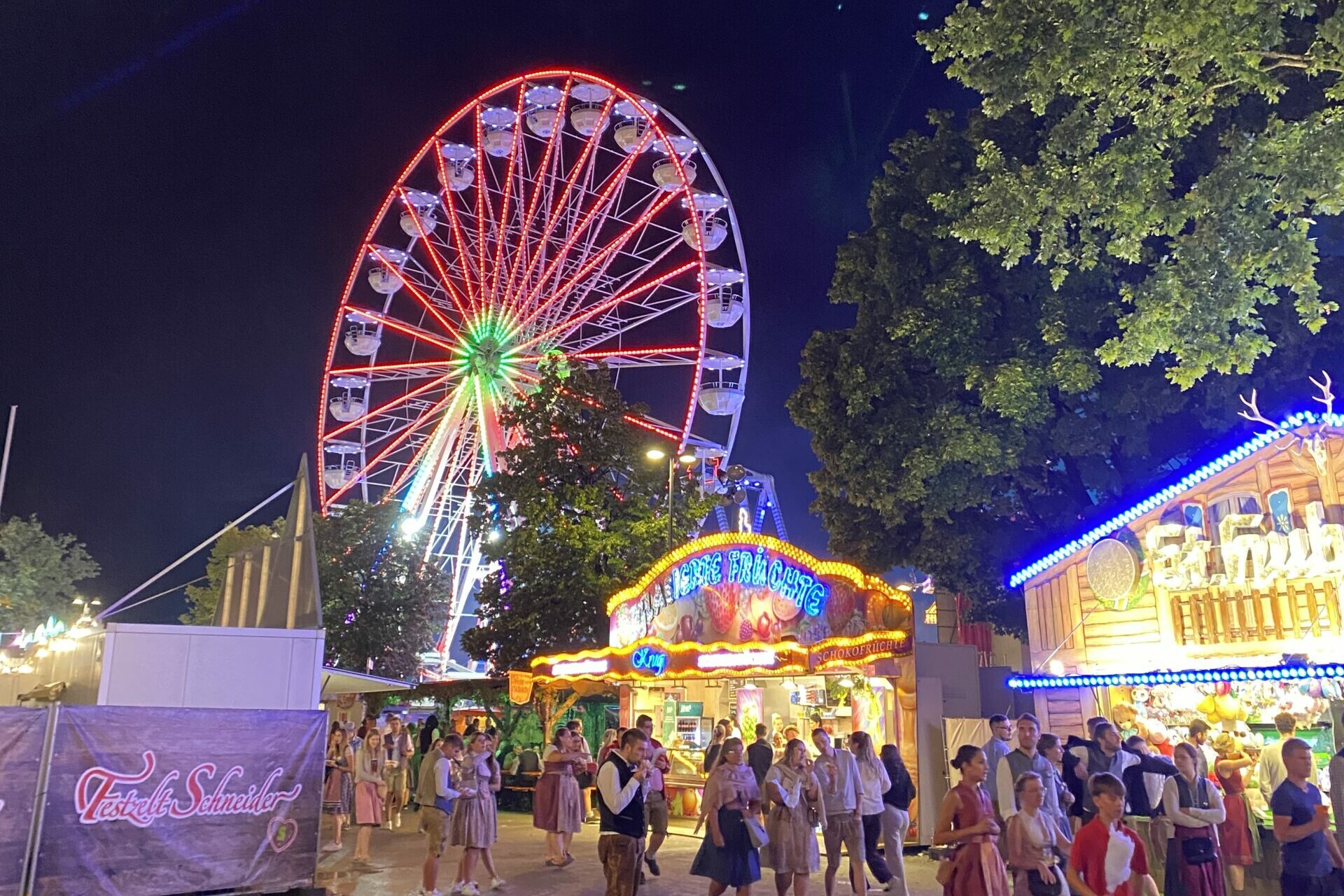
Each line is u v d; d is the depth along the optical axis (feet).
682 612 68.69
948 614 83.76
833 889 42.29
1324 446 41.86
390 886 46.14
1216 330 38.17
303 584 50.08
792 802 37.47
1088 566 49.26
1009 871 25.93
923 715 53.16
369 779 54.34
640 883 46.11
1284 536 42.60
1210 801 30.25
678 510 98.73
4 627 188.24
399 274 138.31
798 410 73.20
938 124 68.54
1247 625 43.73
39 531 197.36
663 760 49.62
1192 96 38.24
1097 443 61.26
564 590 94.68
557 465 97.76
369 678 55.52
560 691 84.79
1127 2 36.68
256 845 36.96
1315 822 28.86
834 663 56.03
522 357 130.82
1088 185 39.40
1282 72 54.44
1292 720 36.32
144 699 40.45
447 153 144.56
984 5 40.22
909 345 64.39
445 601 161.17
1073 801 34.53
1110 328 60.75
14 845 32.07
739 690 67.21
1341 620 40.65
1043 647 52.60
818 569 59.11
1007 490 66.64
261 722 37.68
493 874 44.57
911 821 52.44
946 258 64.75
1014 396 57.93
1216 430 59.41
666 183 128.88
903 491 63.00
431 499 134.21
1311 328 37.32
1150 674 45.09
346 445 145.38
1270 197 37.17
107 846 33.81
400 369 137.90
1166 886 30.48
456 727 69.92
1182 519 46.57
